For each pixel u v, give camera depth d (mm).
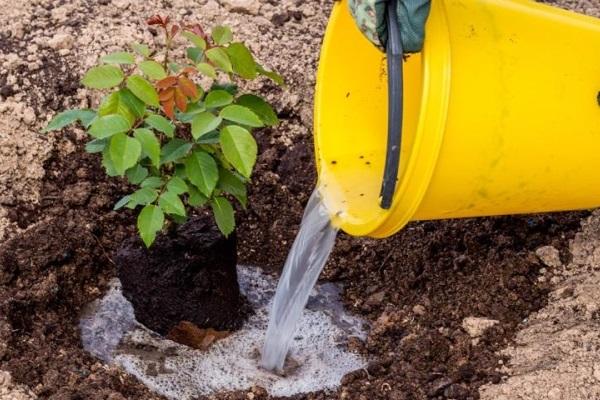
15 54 4984
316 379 4211
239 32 5258
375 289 4633
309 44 5266
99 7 5309
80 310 4461
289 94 5086
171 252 4184
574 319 4156
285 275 4180
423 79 3301
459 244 4648
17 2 5258
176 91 3750
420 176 3402
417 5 3145
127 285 4297
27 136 4777
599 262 4391
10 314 4172
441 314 4383
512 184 3617
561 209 3936
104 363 4191
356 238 4812
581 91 3527
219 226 3906
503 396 3818
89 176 4785
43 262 4410
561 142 3559
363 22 3262
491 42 3451
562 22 3586
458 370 4035
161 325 4328
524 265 4453
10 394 3801
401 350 4215
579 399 3713
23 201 4660
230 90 4070
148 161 3975
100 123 3680
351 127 4129
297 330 4469
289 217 4895
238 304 4465
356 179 3977
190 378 4180
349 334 4461
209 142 3865
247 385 4172
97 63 4977
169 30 5156
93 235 4617
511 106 3447
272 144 5047
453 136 3408
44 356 4051
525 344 4121
